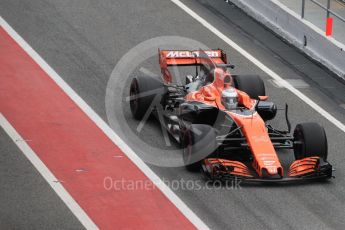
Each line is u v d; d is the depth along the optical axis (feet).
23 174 212.84
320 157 212.02
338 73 287.89
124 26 309.83
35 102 253.24
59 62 281.33
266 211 199.62
